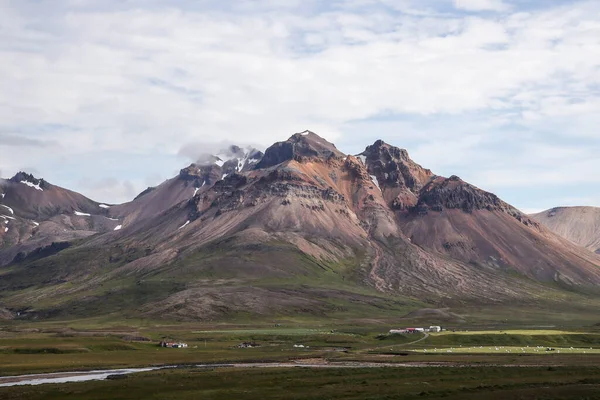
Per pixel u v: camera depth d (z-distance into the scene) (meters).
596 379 150.75
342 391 137.75
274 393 137.50
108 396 138.00
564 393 130.62
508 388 139.75
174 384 152.50
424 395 131.25
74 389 147.25
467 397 128.38
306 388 143.75
